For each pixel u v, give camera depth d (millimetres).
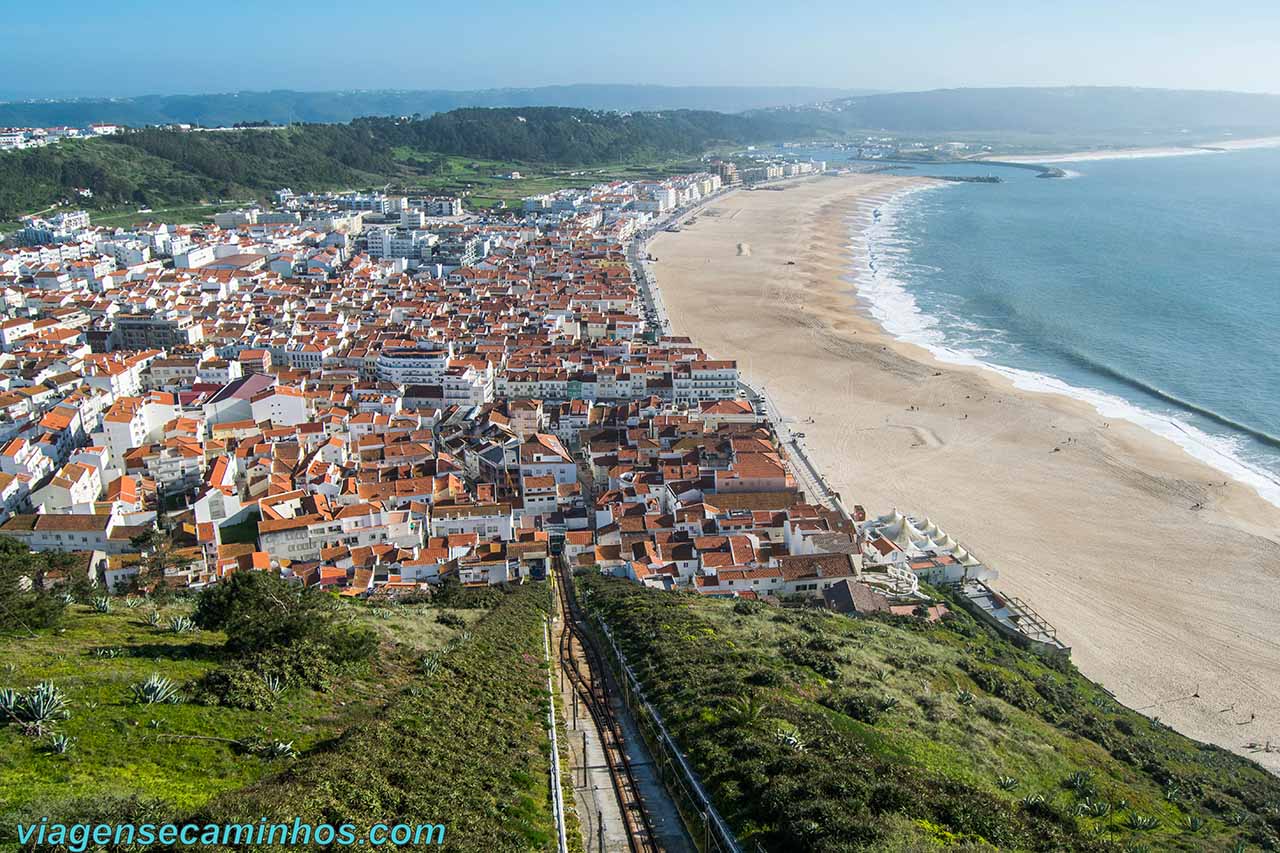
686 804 62094
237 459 163250
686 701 76562
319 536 138000
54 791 45375
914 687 88688
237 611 80625
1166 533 156500
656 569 135750
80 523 130375
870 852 49656
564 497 163625
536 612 113625
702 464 168625
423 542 143375
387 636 86562
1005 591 139500
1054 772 77500
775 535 145625
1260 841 74188
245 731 57719
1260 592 138250
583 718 79500
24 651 66312
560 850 55688
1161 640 126812
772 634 99875
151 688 58906
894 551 140250
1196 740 105312
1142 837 69188
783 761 62094
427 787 55781
